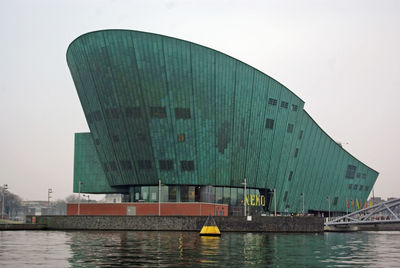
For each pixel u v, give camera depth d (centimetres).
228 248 3662
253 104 8744
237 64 8494
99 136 8881
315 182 11306
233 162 8656
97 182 9606
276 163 9331
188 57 8169
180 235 5584
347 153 12169
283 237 5581
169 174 8350
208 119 8375
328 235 6981
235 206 8856
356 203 12638
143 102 8194
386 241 5500
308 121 10675
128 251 3319
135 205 8088
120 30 8044
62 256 2959
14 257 2903
